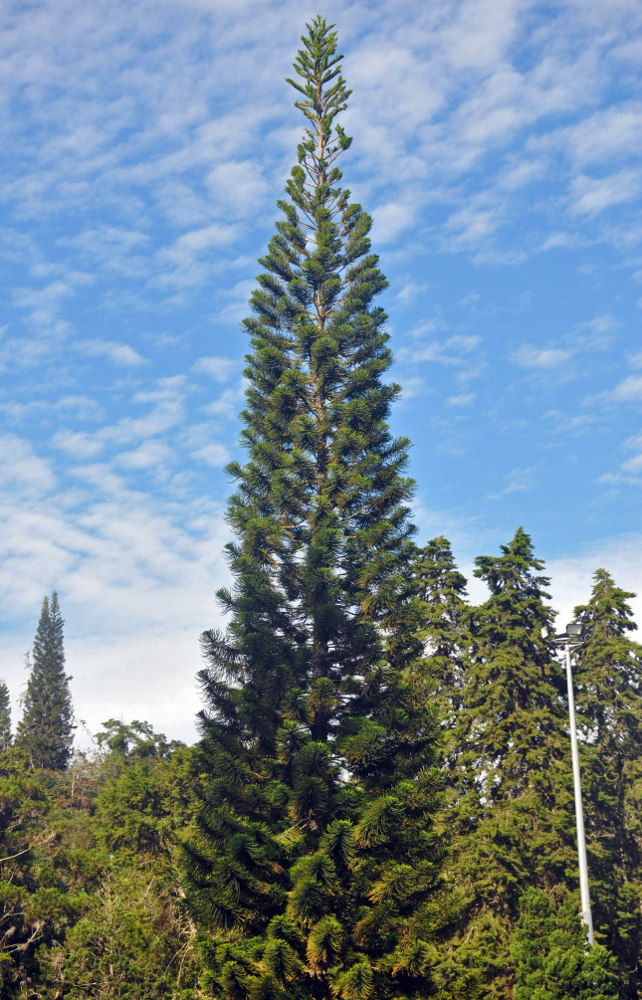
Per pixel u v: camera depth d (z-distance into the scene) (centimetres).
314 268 2723
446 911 1978
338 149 3019
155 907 2667
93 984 2408
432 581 3962
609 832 3447
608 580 4050
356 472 2392
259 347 2664
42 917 2536
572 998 1862
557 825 3131
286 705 2061
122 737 5247
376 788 2041
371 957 1870
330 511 2327
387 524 2303
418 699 2211
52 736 7688
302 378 2567
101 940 2508
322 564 2152
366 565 2275
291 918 1812
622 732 3756
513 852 3033
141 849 3556
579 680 3791
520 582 3828
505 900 2994
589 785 3328
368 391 2534
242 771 2067
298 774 1969
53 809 3234
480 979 1922
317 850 1923
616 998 1905
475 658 3759
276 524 2331
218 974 1867
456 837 3175
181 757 3859
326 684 2053
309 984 1878
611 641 3869
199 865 1955
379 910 1848
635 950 3138
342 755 2056
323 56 3100
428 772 2062
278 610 2320
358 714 2231
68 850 3219
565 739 3394
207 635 2173
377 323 2692
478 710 3509
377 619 2286
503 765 3372
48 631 8256
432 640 3806
